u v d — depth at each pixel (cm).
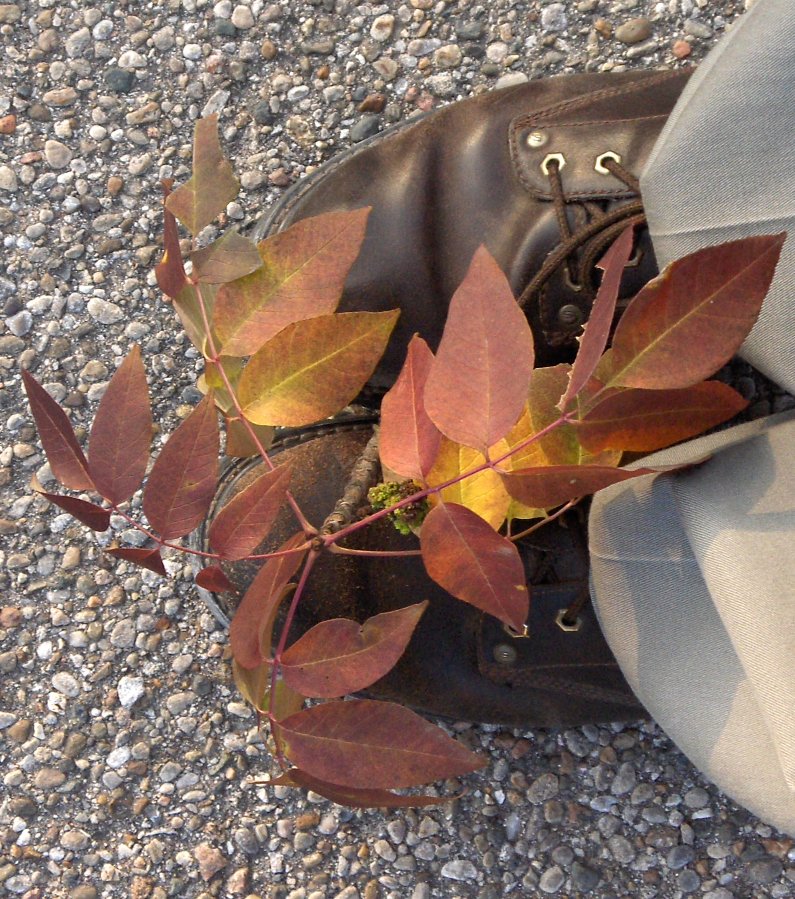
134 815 63
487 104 58
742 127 45
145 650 64
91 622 64
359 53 63
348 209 57
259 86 64
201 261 44
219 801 63
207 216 45
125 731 64
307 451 57
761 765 47
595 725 63
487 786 63
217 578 43
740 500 45
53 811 64
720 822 63
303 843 63
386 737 41
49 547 64
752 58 44
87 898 63
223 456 61
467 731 64
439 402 40
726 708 48
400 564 57
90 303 64
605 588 49
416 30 63
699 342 40
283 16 63
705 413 42
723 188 46
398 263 56
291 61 63
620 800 63
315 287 44
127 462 42
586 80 58
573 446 43
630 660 50
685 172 46
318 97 63
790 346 46
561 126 55
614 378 40
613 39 62
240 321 44
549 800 63
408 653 58
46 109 64
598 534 49
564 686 59
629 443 42
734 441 48
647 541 48
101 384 64
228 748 63
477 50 63
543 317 55
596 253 53
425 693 60
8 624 64
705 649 48
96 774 64
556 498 40
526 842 63
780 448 46
